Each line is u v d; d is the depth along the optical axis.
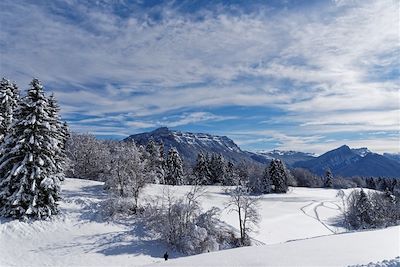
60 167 41.50
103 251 35.12
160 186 71.31
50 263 31.94
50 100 47.38
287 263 17.44
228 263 18.12
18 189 37.50
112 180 51.28
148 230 41.38
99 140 83.81
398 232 28.02
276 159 107.00
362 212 73.69
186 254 37.91
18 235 35.34
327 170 155.50
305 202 88.31
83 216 41.69
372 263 14.70
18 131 38.59
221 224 46.78
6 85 45.84
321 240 25.03
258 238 48.16
